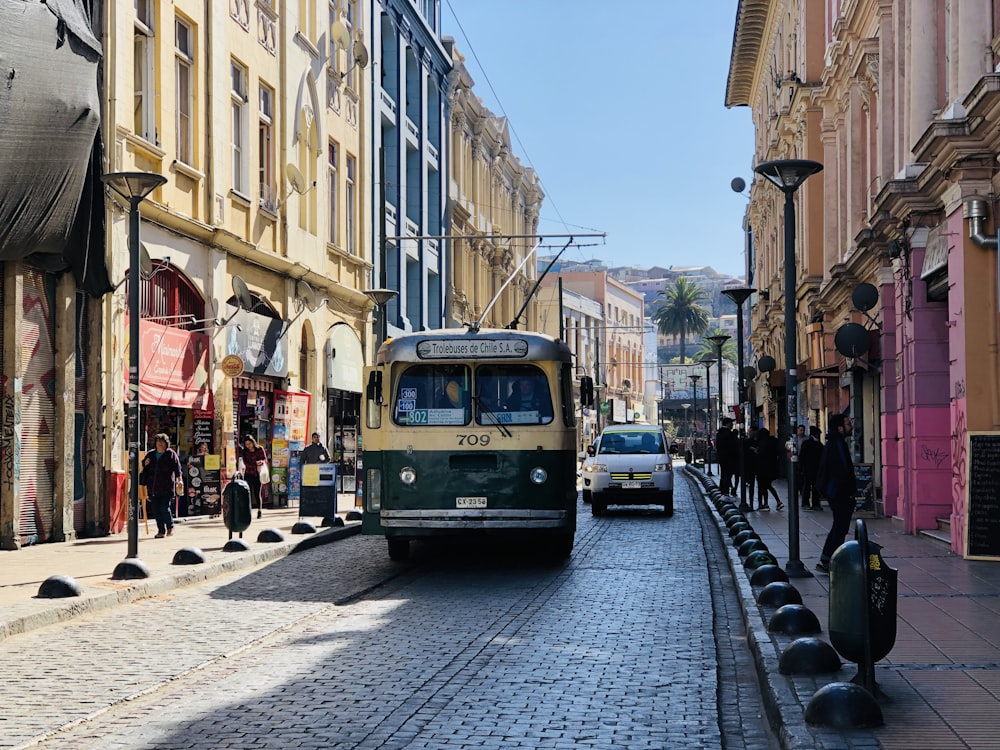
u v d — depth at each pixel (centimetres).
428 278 4741
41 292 1903
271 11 2877
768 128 5028
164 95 2292
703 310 12794
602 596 1370
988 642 941
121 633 1112
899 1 2122
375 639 1074
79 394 2006
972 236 1598
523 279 6819
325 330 3262
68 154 1773
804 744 625
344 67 3491
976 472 1558
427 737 710
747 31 5144
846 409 3050
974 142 1544
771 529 2208
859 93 2750
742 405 2730
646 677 895
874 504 2478
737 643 1051
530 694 833
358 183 3625
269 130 2906
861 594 724
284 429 2861
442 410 1628
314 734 719
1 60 1593
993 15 1614
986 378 1614
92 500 2025
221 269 2508
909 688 766
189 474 2417
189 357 2341
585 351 10006
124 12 2106
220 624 1165
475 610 1259
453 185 5084
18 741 702
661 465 2789
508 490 1608
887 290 2342
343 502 3112
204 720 758
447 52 4938
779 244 4656
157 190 2253
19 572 1491
